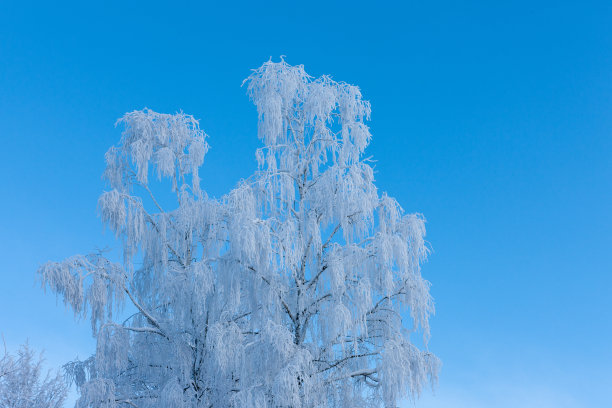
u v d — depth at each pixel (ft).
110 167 41.78
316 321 38.83
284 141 42.88
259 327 37.37
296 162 42.50
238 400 32.68
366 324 37.50
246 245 33.22
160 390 38.75
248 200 36.55
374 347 38.47
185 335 38.70
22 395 39.50
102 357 35.63
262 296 36.76
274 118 40.50
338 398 37.14
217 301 37.22
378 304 39.32
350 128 41.78
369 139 41.65
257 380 34.22
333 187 37.99
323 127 42.16
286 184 39.47
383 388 34.12
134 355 39.70
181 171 43.78
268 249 34.53
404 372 33.65
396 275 38.27
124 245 40.19
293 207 41.50
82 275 35.86
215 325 33.88
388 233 38.81
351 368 38.11
